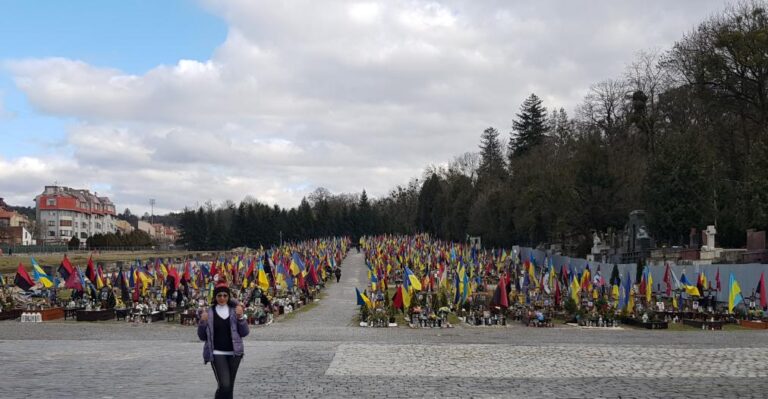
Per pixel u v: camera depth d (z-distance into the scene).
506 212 117.75
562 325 46.97
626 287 48.34
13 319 48.66
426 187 199.50
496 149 188.12
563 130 108.75
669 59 85.50
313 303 68.62
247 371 21.27
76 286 53.62
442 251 100.56
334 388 18.17
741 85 73.50
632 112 96.38
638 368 22.30
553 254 93.88
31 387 18.06
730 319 45.75
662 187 72.12
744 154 76.56
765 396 17.34
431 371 21.52
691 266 56.25
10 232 189.12
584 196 84.69
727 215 70.38
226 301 12.99
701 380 19.88
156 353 26.16
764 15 72.50
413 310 46.31
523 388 18.44
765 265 48.06
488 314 47.31
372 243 149.50
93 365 22.56
